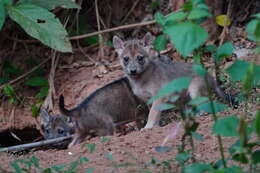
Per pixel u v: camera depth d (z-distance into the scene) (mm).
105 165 8891
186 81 5625
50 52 16688
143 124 13664
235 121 5793
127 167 8523
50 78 15664
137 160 8875
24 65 16625
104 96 13141
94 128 13023
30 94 16000
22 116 15500
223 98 12562
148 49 13297
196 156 8773
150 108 13523
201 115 11430
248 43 15234
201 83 12602
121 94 13359
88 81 15508
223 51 6184
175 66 13266
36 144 12633
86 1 17281
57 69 16188
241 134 5648
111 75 15469
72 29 16641
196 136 6613
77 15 16484
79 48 16500
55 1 14336
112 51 16234
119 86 13406
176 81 5645
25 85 16172
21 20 13367
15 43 16766
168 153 9273
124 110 13453
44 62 16453
